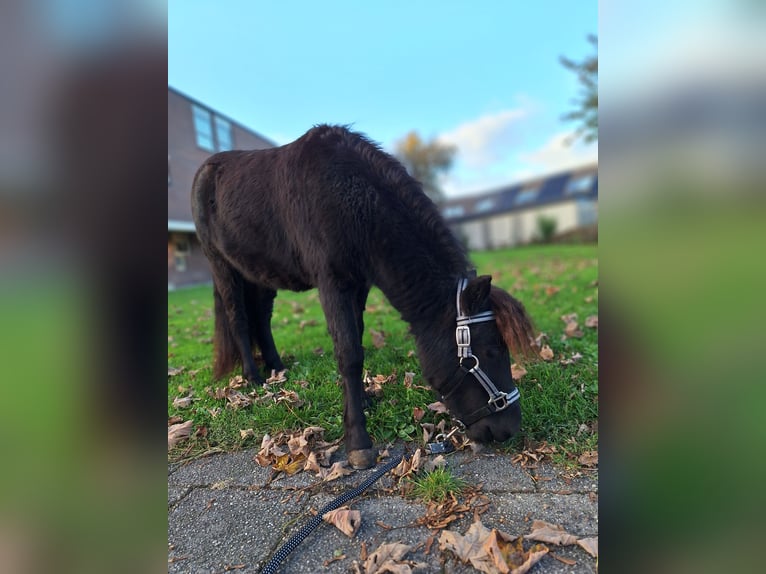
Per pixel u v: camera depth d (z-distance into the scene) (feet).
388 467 6.64
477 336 6.34
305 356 12.21
